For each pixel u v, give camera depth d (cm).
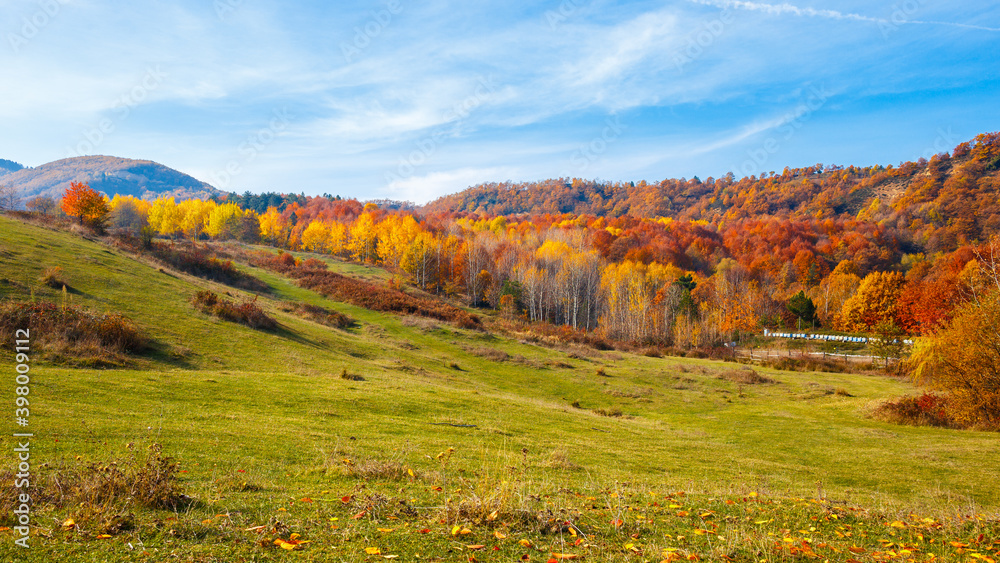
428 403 2006
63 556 399
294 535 470
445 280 8806
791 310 7731
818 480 1472
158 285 3394
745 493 989
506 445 1439
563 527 555
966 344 2592
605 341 6219
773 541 550
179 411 1319
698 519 662
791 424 2745
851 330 7250
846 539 610
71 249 3594
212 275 5372
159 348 2262
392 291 6556
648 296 7469
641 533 568
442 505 615
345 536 480
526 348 4925
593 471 1196
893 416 2827
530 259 8731
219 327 2875
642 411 3180
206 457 894
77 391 1364
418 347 4262
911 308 6191
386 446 1196
